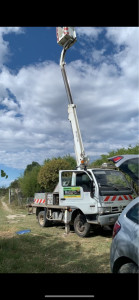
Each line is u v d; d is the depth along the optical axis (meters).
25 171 17.31
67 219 5.78
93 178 5.36
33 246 4.65
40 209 7.29
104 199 5.17
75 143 7.21
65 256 4.04
